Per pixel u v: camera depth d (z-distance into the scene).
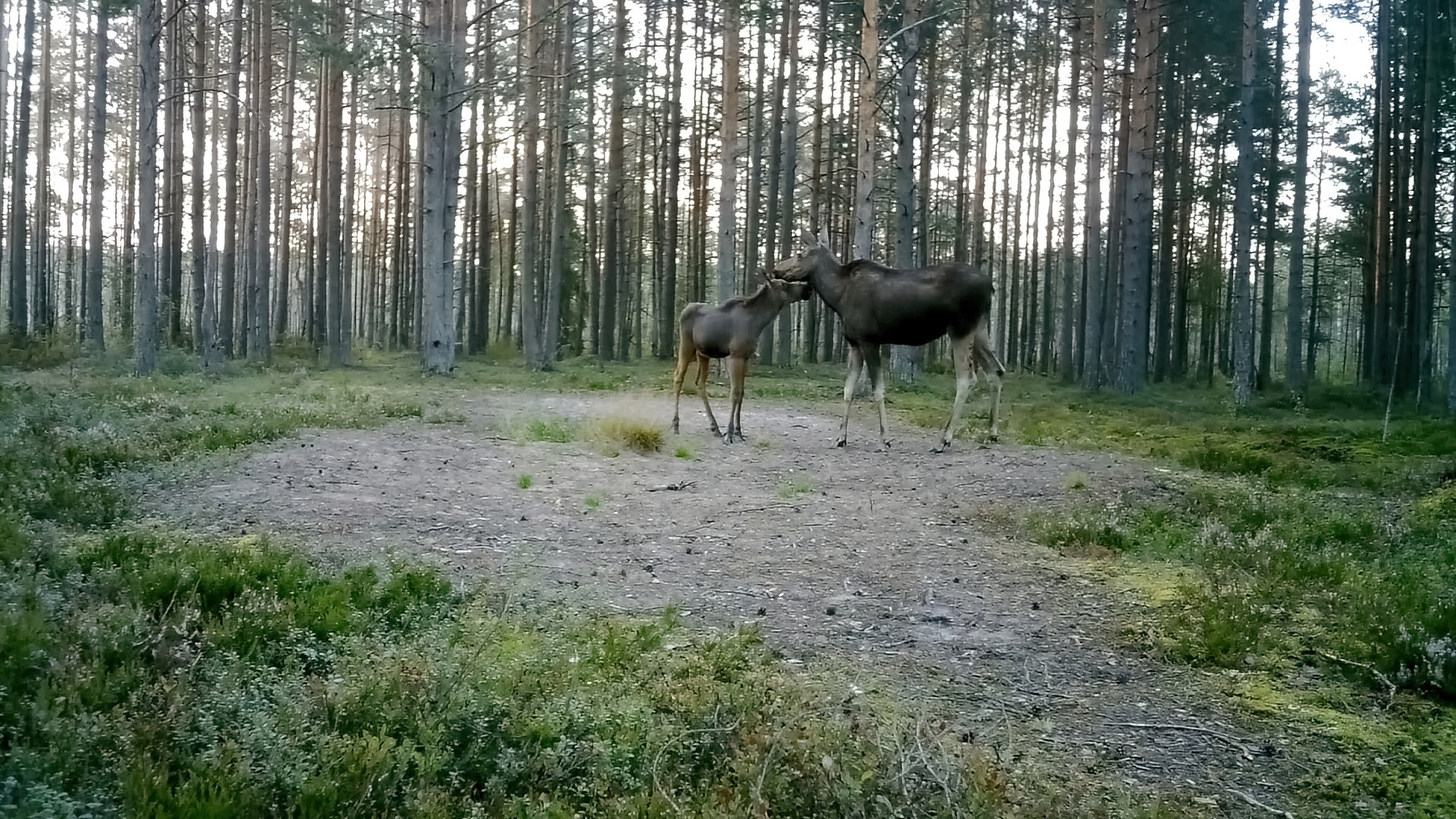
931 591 6.51
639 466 10.85
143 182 19.23
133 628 4.50
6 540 5.90
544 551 7.05
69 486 7.45
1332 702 4.83
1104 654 5.45
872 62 19.25
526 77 24.19
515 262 44.22
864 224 19.42
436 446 11.45
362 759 3.48
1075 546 7.82
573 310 39.19
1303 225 23.31
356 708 3.92
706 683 4.51
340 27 23.06
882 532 8.18
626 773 3.64
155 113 19.23
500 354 31.84
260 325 26.27
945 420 16.33
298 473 9.23
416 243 35.28
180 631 4.51
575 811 3.45
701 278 37.06
